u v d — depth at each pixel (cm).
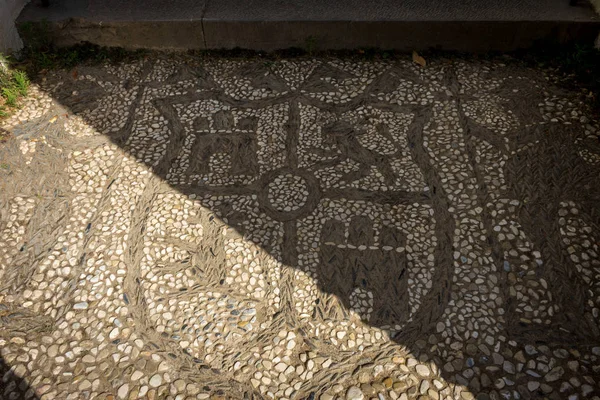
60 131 299
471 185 268
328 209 259
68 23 339
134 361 208
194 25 337
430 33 334
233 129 300
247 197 265
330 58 341
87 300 227
